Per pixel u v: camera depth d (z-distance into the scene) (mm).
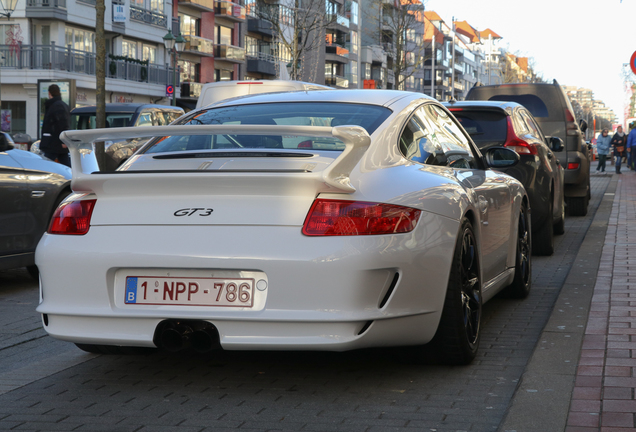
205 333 3562
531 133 8891
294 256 3451
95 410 3646
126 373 4277
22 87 41969
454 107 8453
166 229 3596
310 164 3750
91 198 3799
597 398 3578
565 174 12883
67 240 3738
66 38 42844
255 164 3783
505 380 4066
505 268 5676
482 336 5070
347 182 3594
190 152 4027
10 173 6918
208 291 3564
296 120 4375
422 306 3801
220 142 4234
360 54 88438
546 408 3490
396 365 4352
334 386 3977
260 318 3467
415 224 3730
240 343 3520
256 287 3520
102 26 15344
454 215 4055
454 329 4117
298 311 3467
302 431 3326
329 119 4336
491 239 5074
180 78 54156
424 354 4246
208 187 3600
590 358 4254
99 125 15422
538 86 13078
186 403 3730
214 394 3869
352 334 3498
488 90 13367
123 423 3453
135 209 3684
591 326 4992
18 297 6824
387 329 3635
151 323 3613
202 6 55875
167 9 52031
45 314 3842
